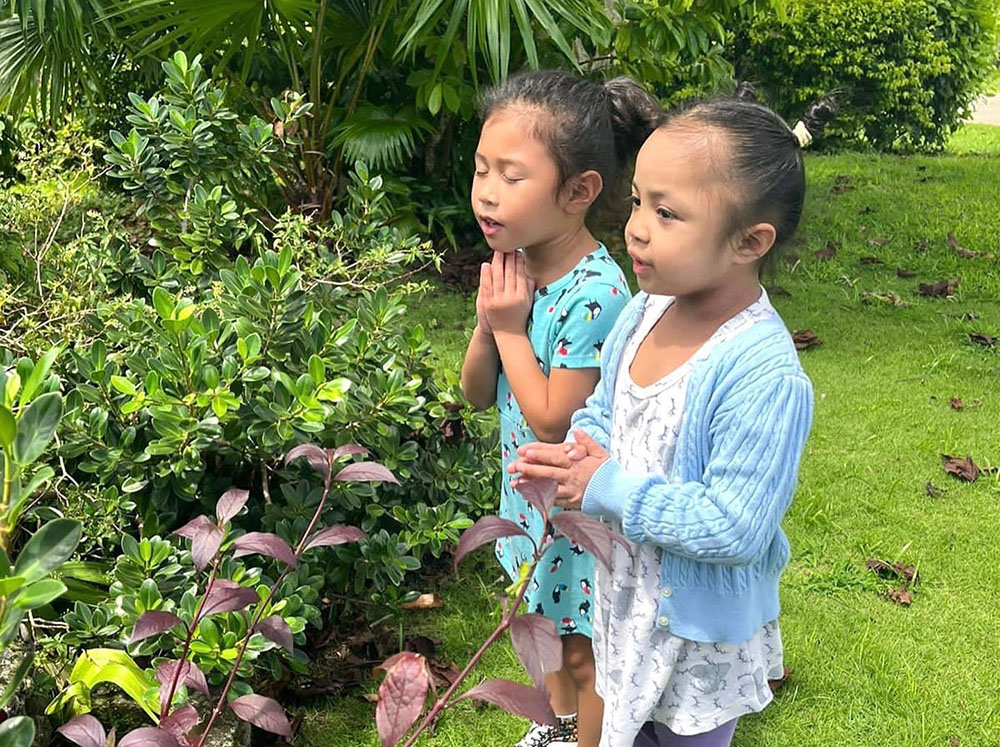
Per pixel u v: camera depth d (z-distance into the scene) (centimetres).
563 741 225
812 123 177
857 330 474
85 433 231
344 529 173
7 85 470
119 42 477
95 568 236
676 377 167
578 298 196
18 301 274
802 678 248
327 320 257
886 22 920
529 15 505
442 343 445
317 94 500
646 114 203
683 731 175
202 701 213
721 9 549
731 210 158
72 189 334
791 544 305
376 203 311
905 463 354
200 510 253
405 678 126
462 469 282
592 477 166
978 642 263
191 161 305
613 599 178
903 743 229
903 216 634
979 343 459
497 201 194
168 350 230
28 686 200
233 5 448
